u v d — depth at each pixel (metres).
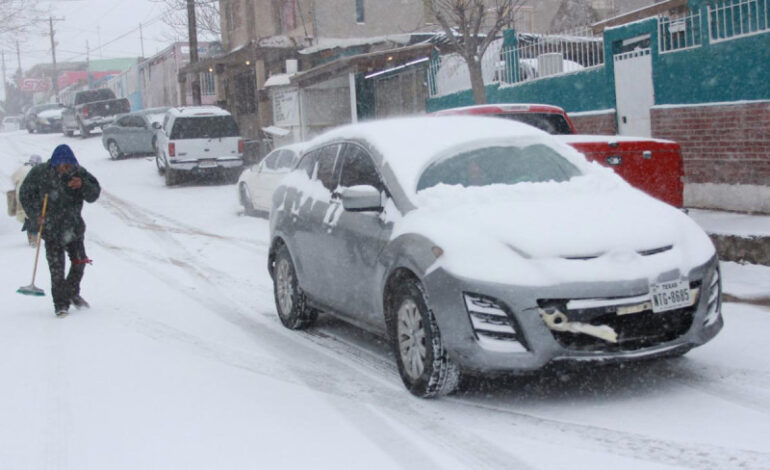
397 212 5.77
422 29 25.44
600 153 8.17
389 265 5.60
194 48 30.67
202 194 20.59
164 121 23.33
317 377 6.02
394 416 5.08
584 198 5.65
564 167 6.24
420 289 5.25
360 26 25.41
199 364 6.46
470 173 6.02
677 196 8.52
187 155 21.53
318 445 4.62
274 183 15.29
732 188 10.87
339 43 24.30
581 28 14.62
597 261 4.89
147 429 4.98
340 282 6.50
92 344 7.19
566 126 10.29
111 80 58.31
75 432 4.98
